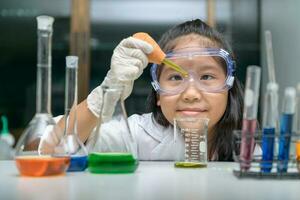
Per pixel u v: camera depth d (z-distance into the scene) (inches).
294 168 28.3
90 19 107.5
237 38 110.3
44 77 30.6
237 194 21.8
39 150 29.9
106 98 31.4
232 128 45.4
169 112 42.6
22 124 105.1
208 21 108.6
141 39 38.8
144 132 46.2
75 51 103.9
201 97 41.6
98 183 25.0
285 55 97.7
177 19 110.3
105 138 30.8
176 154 35.6
